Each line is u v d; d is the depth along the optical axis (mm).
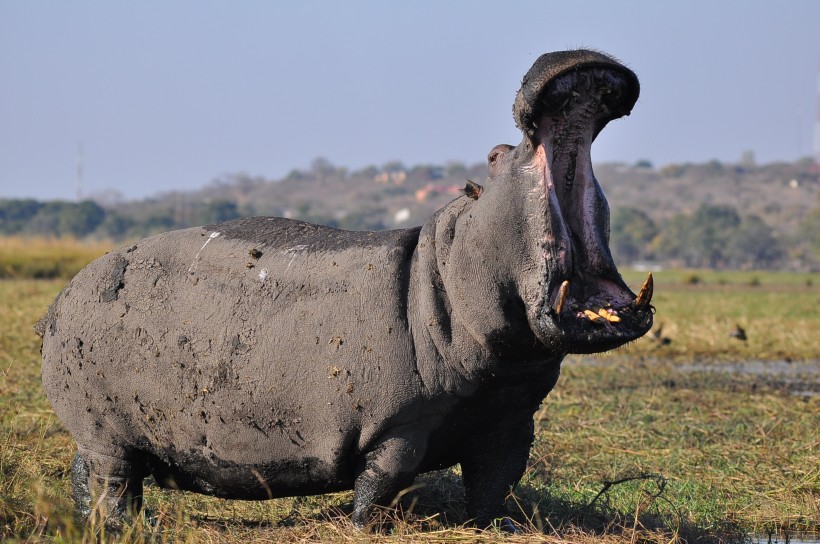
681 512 27531
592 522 25641
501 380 22266
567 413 42031
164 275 24359
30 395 41406
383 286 22656
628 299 20828
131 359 23953
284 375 22797
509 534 23188
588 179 20812
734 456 35375
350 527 22922
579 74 19797
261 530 24188
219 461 23797
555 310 20234
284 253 23859
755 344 74812
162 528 24156
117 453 24672
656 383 53000
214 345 23312
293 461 23328
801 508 28766
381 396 22328
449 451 23547
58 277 140375
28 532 23141
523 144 21250
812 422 41656
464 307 21703
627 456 34938
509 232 21047
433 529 23750
